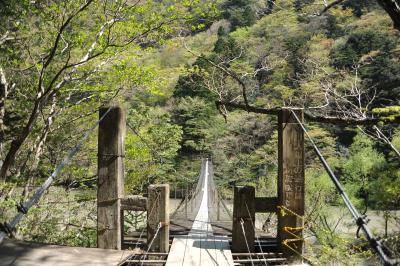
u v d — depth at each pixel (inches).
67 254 121.2
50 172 269.9
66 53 241.4
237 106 224.8
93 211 274.1
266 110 191.9
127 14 225.6
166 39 255.4
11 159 194.9
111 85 259.3
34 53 251.1
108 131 145.9
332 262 188.7
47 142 274.2
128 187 313.6
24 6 205.3
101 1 232.7
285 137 145.0
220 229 184.2
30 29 231.1
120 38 240.8
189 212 264.8
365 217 67.2
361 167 450.9
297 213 142.4
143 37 244.2
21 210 82.4
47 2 214.5
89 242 240.5
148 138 369.7
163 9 231.0
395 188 167.0
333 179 84.8
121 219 147.7
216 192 346.0
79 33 224.8
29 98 241.8
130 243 152.8
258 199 146.8
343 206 408.2
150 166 326.3
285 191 143.0
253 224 144.3
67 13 217.2
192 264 125.7
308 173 477.7
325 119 172.7
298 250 141.1
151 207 142.5
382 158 460.1
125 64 246.7
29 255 115.0
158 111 641.6
